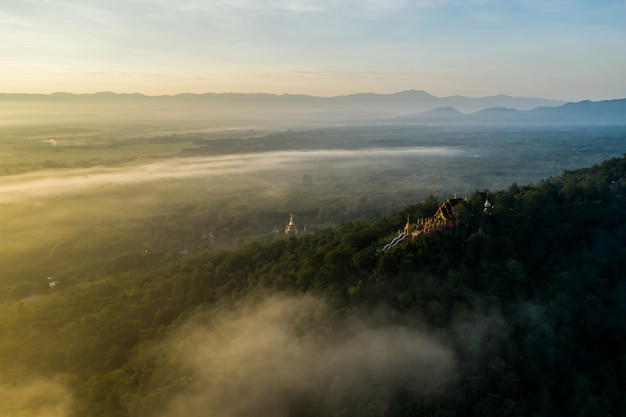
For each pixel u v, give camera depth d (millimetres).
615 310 73875
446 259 76812
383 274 75312
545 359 64188
